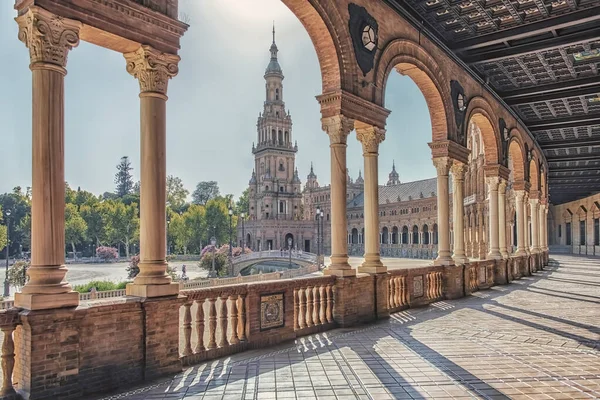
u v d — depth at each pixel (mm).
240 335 7891
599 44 14734
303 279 9086
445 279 14438
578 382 6148
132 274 41312
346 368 6762
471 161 50969
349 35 10422
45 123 5598
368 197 11297
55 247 5633
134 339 6176
